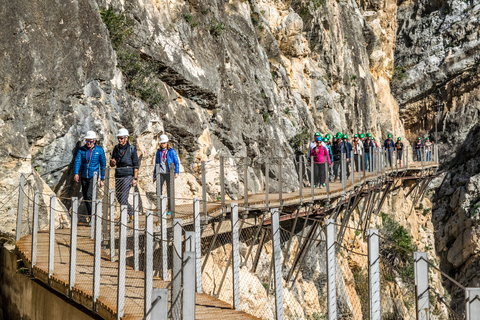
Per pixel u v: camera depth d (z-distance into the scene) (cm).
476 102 5147
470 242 4256
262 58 2592
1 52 1074
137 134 1472
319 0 3525
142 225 1074
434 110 5406
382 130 4772
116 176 1191
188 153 1720
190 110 1759
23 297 974
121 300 674
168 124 1625
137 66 1519
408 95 5466
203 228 1208
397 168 3222
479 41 5250
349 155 2344
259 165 2148
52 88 1184
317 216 1806
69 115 1237
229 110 1980
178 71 1694
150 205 1467
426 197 4662
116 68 1435
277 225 794
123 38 1495
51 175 1212
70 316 790
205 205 1237
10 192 1072
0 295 1101
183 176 1625
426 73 5422
